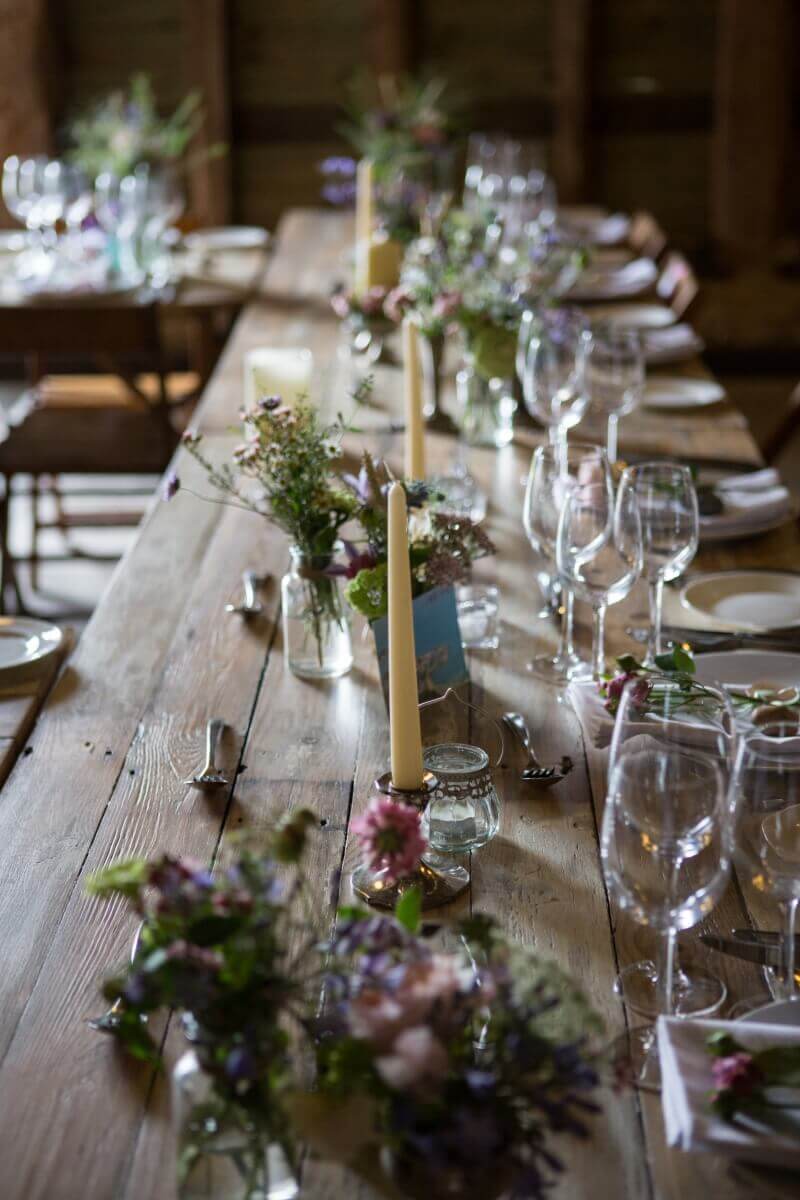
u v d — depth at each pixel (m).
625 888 0.94
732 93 5.64
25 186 3.68
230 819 1.29
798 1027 0.94
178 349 5.77
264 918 0.80
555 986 0.80
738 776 1.04
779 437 3.08
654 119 5.73
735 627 1.64
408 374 1.81
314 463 1.49
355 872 1.20
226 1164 0.83
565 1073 0.77
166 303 3.43
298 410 1.51
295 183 5.88
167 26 5.66
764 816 1.04
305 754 1.41
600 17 5.61
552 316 2.28
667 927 0.95
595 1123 0.93
